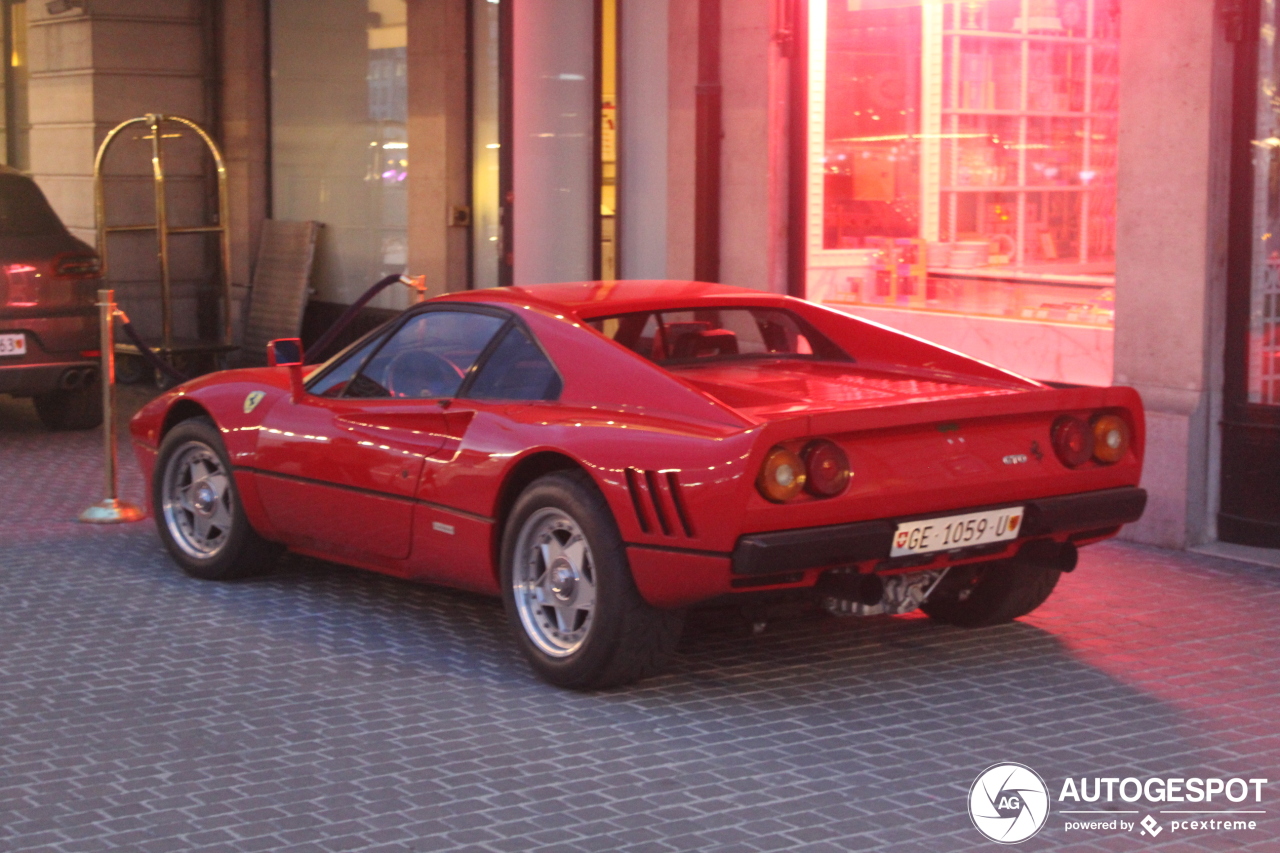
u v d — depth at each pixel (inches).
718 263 393.7
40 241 418.3
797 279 384.5
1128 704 200.1
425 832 157.6
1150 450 298.4
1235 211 288.7
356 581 271.4
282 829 158.6
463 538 218.8
